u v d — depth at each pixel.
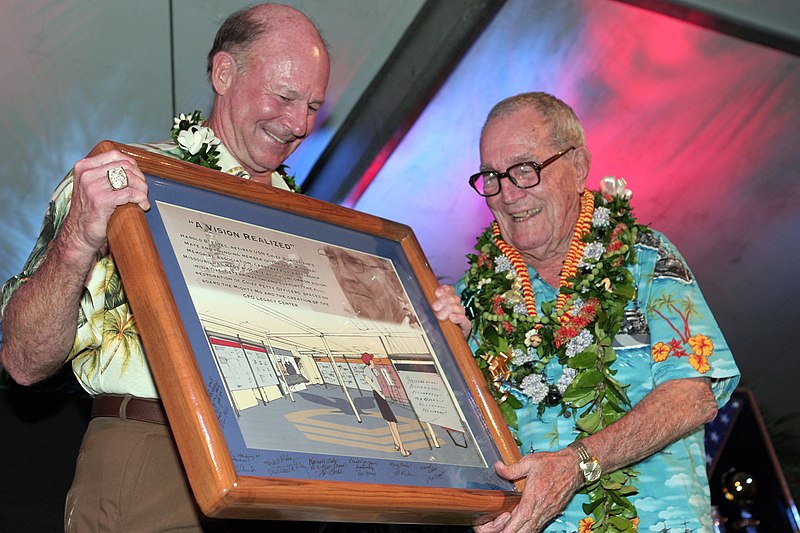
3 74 4.43
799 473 5.88
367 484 1.88
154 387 2.29
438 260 5.91
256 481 1.71
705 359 2.60
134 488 2.24
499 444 2.28
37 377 2.25
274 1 4.61
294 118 2.52
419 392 2.21
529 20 4.88
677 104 5.42
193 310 1.89
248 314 1.98
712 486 4.95
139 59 4.58
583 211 2.88
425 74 5.00
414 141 5.27
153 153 2.05
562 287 2.77
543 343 2.75
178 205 2.04
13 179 4.75
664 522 2.54
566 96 5.34
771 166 5.74
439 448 2.14
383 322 2.27
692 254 6.19
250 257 2.10
